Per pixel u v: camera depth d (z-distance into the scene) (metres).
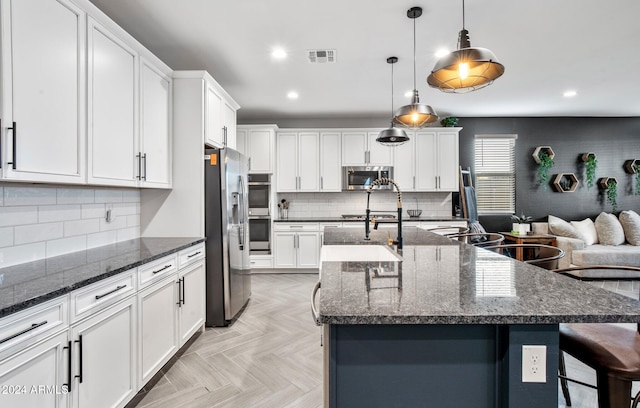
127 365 1.74
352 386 1.03
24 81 1.42
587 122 5.34
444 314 0.92
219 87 3.15
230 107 3.61
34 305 1.16
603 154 5.33
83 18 1.76
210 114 3.00
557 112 5.09
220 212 2.91
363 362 1.02
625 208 5.33
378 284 1.24
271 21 2.50
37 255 1.82
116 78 2.05
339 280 1.30
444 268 1.52
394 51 3.00
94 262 1.77
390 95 4.26
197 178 2.85
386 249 2.12
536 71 3.47
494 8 2.32
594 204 5.32
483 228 5.02
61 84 1.62
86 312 1.42
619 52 3.03
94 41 1.85
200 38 2.76
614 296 1.08
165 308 2.16
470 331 1.02
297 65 3.31
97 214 2.30
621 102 4.58
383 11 2.37
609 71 3.48
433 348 1.02
